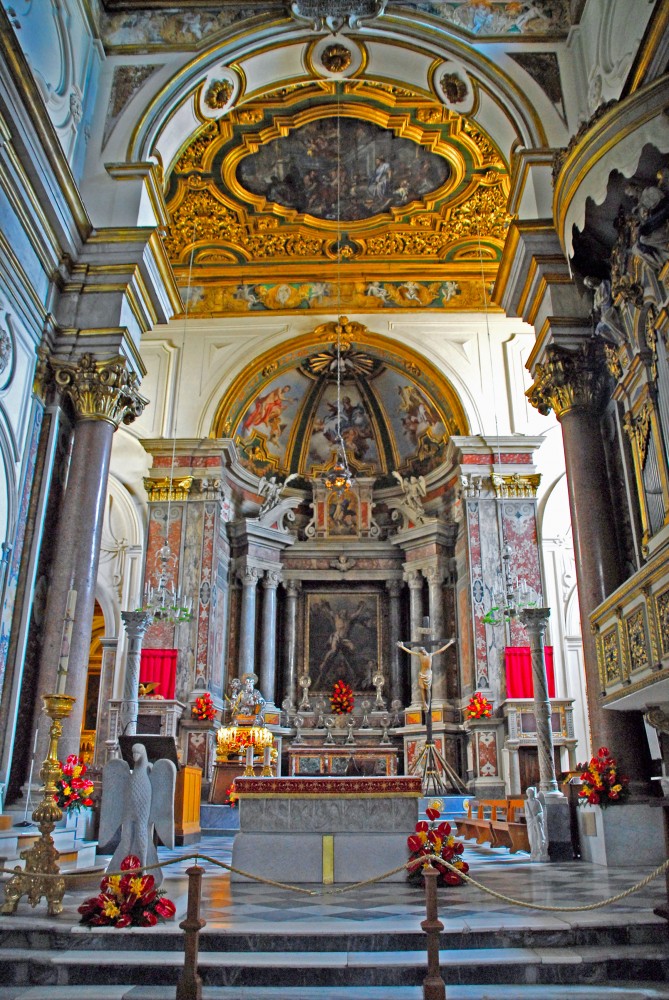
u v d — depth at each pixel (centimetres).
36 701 888
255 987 455
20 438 904
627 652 712
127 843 635
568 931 504
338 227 1747
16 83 795
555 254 1023
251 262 1808
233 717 1571
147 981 464
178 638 1608
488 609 1579
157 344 1786
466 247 1777
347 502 1944
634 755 846
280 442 1967
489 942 498
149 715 1502
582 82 1106
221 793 1429
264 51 1170
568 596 1634
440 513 1823
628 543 923
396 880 751
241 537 1794
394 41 1159
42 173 891
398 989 447
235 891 695
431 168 1598
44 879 572
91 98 1132
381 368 1872
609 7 1003
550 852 885
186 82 1153
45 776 608
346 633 1889
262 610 1817
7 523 873
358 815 771
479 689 1532
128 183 1088
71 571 926
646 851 810
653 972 468
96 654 2234
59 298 1016
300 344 1775
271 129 1494
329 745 1720
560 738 1447
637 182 714
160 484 1694
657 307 713
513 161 1116
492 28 1153
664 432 710
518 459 1673
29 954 487
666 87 661
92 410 982
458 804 1407
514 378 1730
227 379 1750
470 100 1188
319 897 657
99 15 1162
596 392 988
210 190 1641
